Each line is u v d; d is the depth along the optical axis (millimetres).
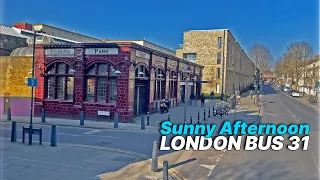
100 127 18734
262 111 32031
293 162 11641
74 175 9102
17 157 10875
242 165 11031
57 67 23156
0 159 10531
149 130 18156
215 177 9516
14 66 24062
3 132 16297
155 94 27016
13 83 24125
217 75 53656
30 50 25047
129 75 21031
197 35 54969
